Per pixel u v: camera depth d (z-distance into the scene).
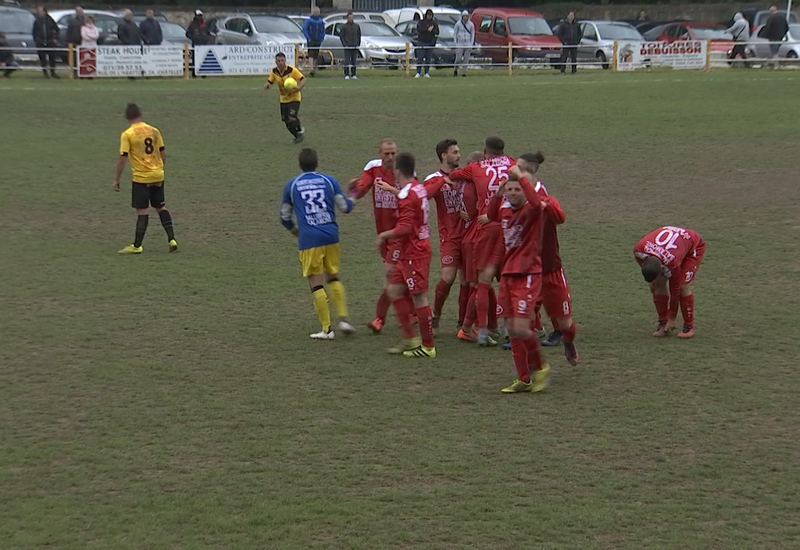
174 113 85.50
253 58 112.75
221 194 60.59
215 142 74.88
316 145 73.88
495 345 36.50
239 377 32.28
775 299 41.50
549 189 62.56
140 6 183.75
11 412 29.02
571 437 27.67
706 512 23.39
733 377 32.50
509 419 28.97
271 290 42.81
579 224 54.53
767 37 127.00
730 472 25.48
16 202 57.34
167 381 31.80
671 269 35.47
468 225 36.06
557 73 121.44
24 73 112.31
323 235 35.75
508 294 30.75
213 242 50.78
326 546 21.73
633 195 60.91
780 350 35.22
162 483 24.66
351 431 27.97
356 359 34.38
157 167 47.81
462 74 119.50
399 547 21.75
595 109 88.94
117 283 43.25
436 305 37.75
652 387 31.64
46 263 46.12
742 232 52.31
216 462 25.89
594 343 36.25
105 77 107.75
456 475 25.22
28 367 32.81
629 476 25.23
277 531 22.36
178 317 38.78
